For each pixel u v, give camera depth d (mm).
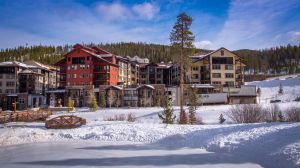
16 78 87375
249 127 18578
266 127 17391
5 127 28344
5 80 87562
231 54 85438
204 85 74938
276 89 100812
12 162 13938
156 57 175000
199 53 104062
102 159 14234
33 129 25641
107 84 82750
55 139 21844
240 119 33656
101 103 70562
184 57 41281
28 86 88188
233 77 84625
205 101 67750
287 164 11539
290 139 13758
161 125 23359
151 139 19906
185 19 41500
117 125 24281
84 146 18422
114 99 73625
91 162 13602
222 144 16141
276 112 34344
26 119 37406
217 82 84062
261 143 14609
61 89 82500
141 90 72750
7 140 21094
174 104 70375
